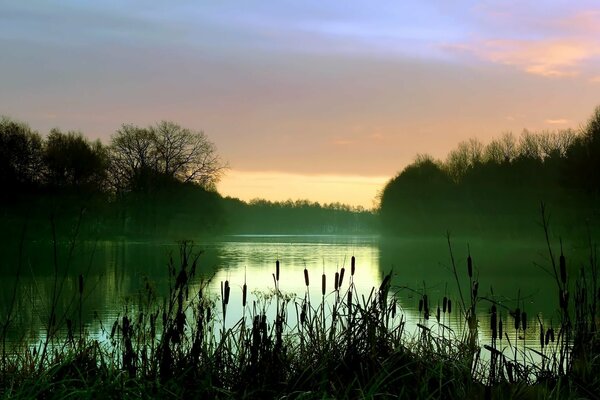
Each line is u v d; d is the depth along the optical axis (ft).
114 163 212.02
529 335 36.06
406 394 20.38
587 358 23.03
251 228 535.19
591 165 140.46
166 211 219.61
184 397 20.88
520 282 81.46
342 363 22.61
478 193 216.95
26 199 148.05
